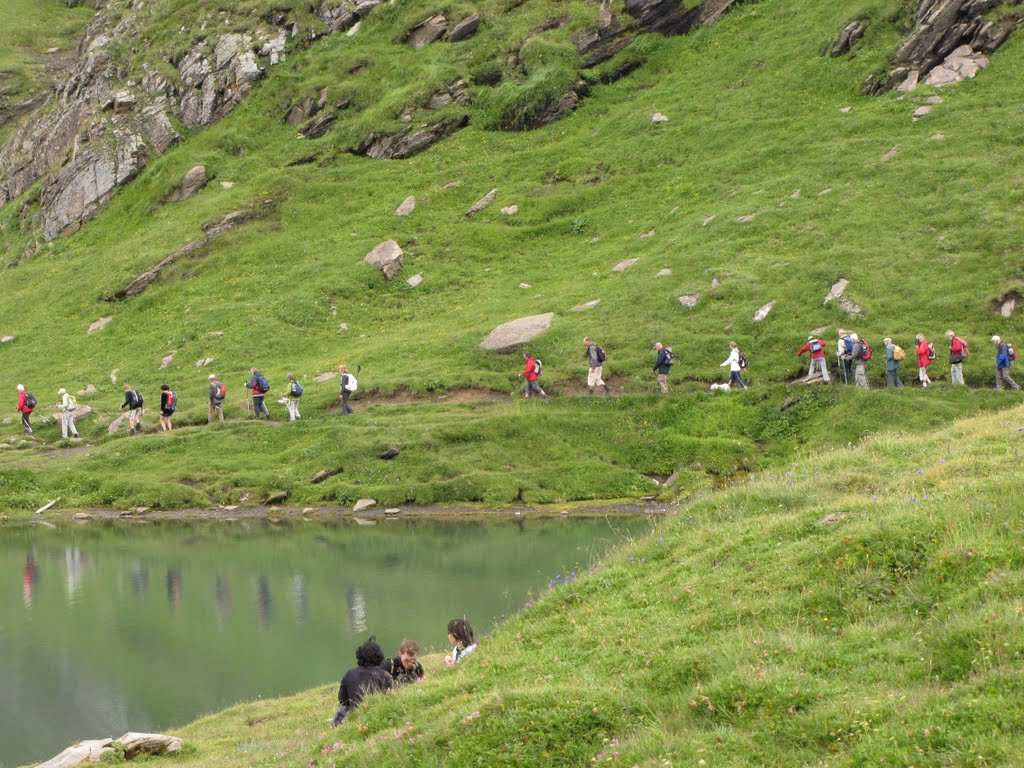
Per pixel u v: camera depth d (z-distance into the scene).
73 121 84.06
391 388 43.69
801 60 65.25
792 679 9.77
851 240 46.62
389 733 10.91
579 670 11.61
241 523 34.88
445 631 21.02
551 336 45.84
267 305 56.00
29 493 39.34
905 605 11.05
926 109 55.25
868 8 64.31
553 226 59.56
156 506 37.59
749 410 37.19
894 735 8.26
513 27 77.62
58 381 53.12
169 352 53.78
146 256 63.97
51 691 19.33
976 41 58.06
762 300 44.16
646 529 29.53
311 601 24.47
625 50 73.38
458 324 50.41
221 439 41.66
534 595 23.11
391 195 65.81
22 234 77.75
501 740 9.81
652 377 41.19
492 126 70.94
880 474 18.58
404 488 36.19
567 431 38.28
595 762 9.17
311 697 17.70
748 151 58.62
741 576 13.12
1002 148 49.75
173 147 77.19
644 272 50.06
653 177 60.78
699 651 10.96
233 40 83.12
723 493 18.53
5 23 126.44
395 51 79.88
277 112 77.75
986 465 16.27
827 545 12.95
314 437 40.56
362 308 55.22
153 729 17.30
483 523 32.53
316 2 86.44
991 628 9.52
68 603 25.55
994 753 7.63
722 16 73.75
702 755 8.79
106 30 95.94
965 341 37.69
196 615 23.98
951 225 45.53
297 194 67.25
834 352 39.91
